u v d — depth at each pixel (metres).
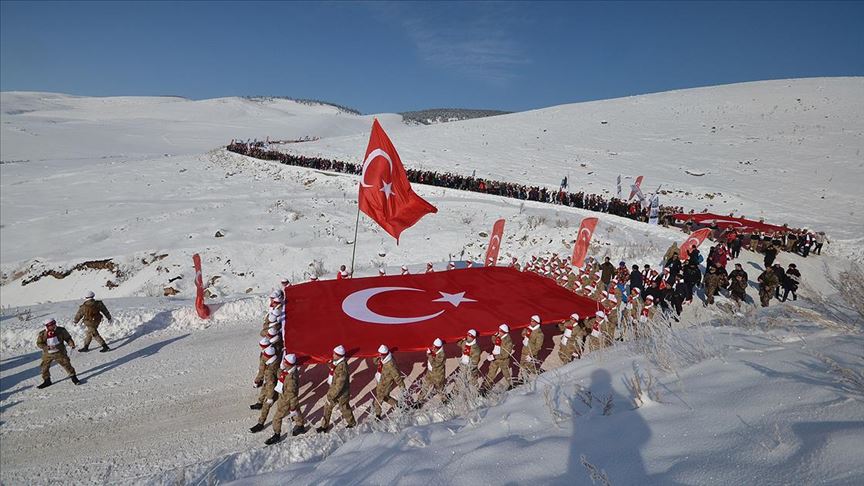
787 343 5.34
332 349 8.93
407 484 4.25
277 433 7.91
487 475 4.04
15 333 12.16
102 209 34.06
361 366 10.71
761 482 2.90
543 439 4.54
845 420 3.25
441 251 25.45
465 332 9.84
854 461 2.78
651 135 60.94
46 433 8.23
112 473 7.12
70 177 45.66
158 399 9.46
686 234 25.67
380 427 6.81
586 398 5.29
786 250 24.19
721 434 3.64
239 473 6.25
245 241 26.36
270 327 9.80
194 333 13.37
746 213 35.28
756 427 3.56
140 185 41.81
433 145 59.50
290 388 7.90
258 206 33.41
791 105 68.00
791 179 42.84
